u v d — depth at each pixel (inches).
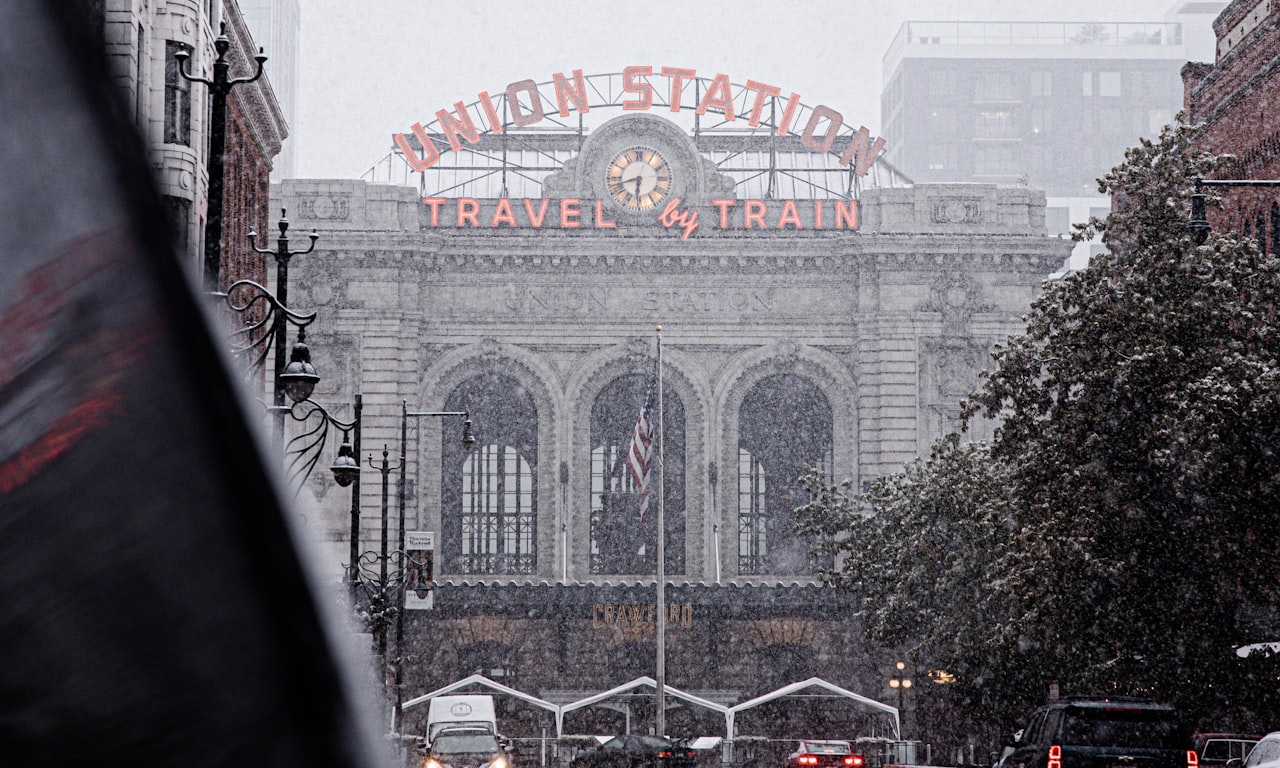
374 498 4215.1
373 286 4306.1
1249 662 1765.5
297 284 4296.3
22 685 59.4
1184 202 1759.4
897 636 2827.3
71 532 61.1
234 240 2906.0
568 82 4557.1
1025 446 1804.9
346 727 64.0
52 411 61.6
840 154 4864.7
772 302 4426.7
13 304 61.8
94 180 63.1
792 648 4158.5
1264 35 2815.0
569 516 4352.9
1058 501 1704.0
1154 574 1726.1
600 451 4453.7
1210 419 1584.6
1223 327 1706.4
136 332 63.2
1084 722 1171.3
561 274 4411.9
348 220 4340.6
